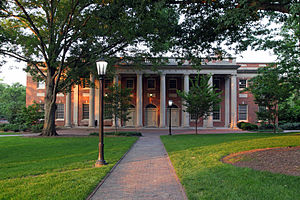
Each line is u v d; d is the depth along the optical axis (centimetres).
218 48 1230
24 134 2423
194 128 3234
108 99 2158
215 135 1989
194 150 1138
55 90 2125
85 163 878
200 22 1141
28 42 1869
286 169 687
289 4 755
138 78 3253
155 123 3462
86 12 1658
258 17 987
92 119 3259
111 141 1662
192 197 500
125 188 588
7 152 1188
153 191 563
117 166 842
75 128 3222
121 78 3497
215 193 520
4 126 3014
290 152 885
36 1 1909
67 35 1911
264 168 720
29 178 666
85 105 3456
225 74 3319
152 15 1019
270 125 2888
